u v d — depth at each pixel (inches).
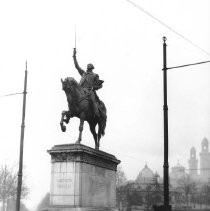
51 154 732.7
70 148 715.4
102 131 829.8
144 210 3966.5
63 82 733.9
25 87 992.2
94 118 801.6
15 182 3095.5
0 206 3070.9
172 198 4990.2
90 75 804.6
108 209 776.3
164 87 832.3
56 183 717.3
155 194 4055.1
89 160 738.2
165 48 851.4
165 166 783.7
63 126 740.0
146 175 7475.4
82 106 740.0
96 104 789.9
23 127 968.3
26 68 1000.2
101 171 784.3
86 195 717.3
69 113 746.8
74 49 812.0
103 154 792.9
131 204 4089.6
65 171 715.4
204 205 5265.8
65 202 702.5
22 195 3088.1
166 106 820.6
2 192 3051.2
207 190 5477.4
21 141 959.0
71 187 704.4
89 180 732.0
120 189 3988.7
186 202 5022.1
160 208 724.7
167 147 796.6
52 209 699.4
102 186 782.5
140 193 4178.2
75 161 712.4
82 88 769.6
